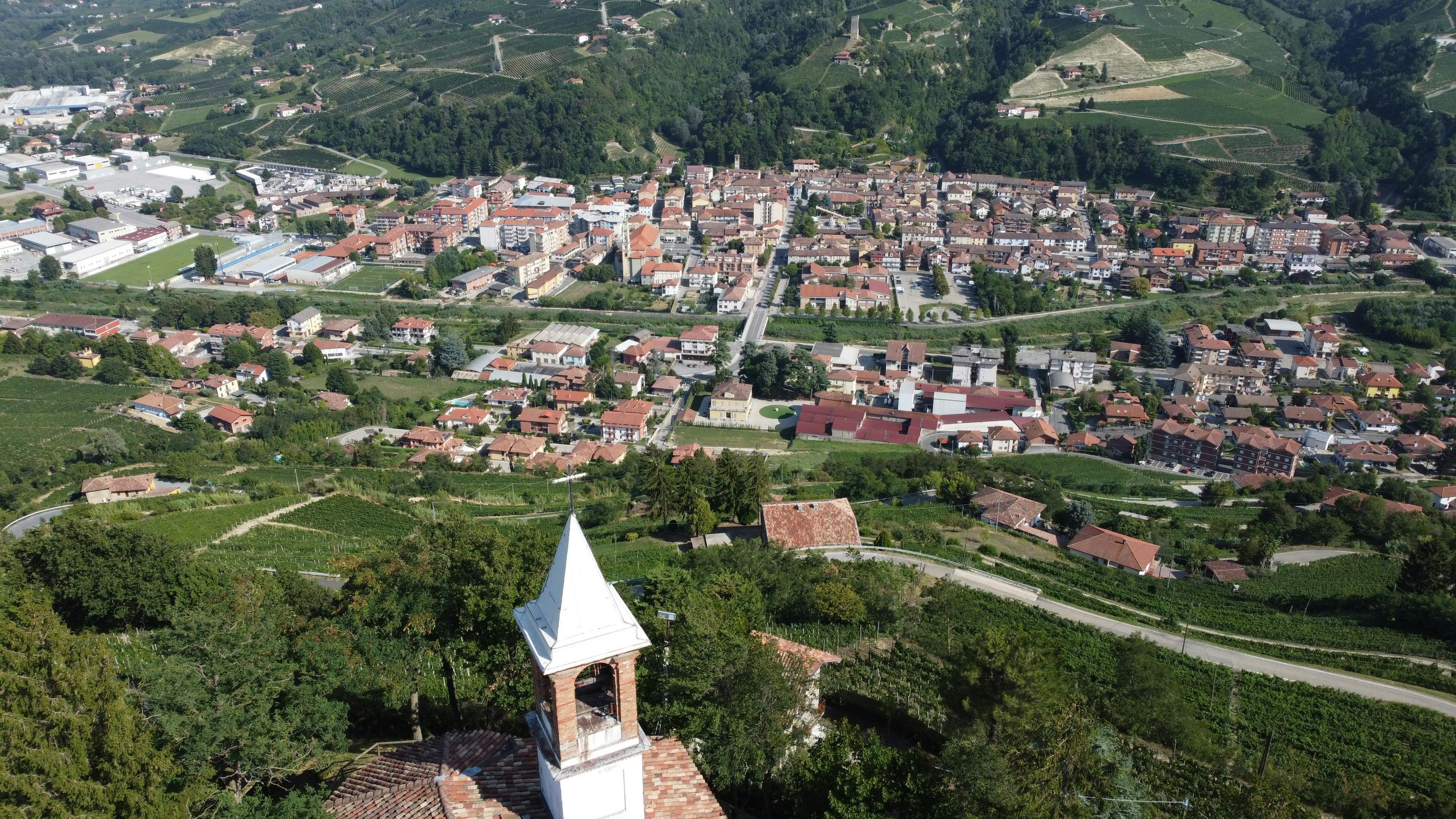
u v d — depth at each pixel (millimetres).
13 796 41531
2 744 42625
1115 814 55406
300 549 121875
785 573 98938
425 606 60688
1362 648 110562
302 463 178875
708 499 134250
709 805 38938
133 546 84125
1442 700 98500
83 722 44625
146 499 145875
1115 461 197500
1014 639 61969
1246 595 125062
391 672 59812
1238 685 97188
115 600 82125
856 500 157375
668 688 56188
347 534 130500
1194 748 76875
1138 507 167000
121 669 65375
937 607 96688
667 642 60500
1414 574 125688
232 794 48188
